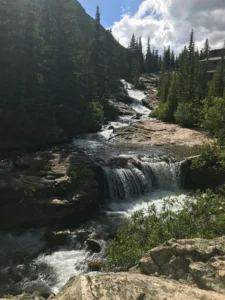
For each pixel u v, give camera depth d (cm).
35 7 2756
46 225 1532
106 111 4522
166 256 471
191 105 3984
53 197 1620
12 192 1525
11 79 2464
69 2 3722
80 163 1992
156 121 4166
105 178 2061
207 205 849
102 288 324
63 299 330
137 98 6297
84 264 1177
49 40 3397
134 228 860
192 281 396
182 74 5162
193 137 3222
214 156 2130
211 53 7569
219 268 393
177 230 771
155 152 2669
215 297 317
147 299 309
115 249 801
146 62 10731
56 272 1130
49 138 2789
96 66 4981
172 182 2267
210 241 470
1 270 1138
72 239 1338
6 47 2472
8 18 2484
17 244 1354
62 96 3394
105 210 1803
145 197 2058
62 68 3409
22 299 412
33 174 1764
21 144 2514
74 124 3428
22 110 2456
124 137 3331
